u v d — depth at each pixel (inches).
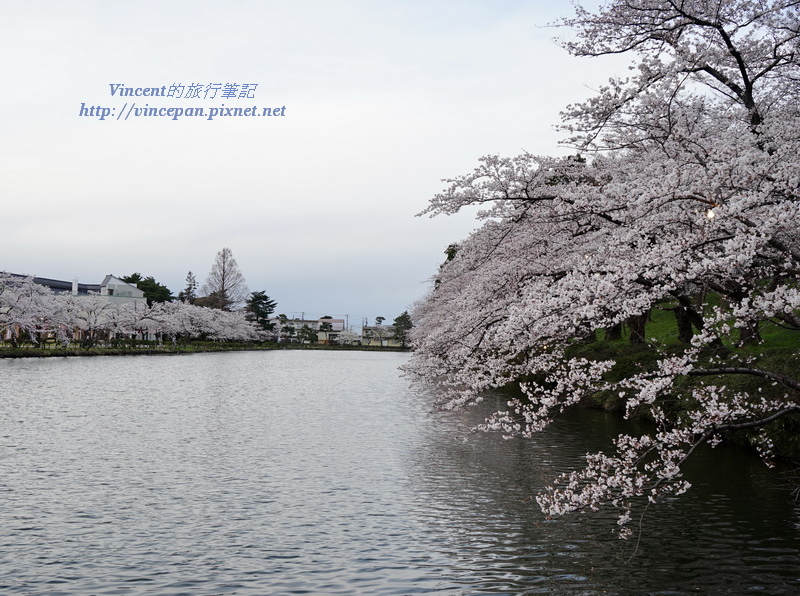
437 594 343.0
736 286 370.0
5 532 428.8
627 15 502.9
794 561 377.7
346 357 3575.3
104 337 3245.6
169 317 3469.5
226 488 545.3
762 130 439.2
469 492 534.6
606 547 406.3
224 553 398.6
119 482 558.6
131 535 427.8
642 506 481.7
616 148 520.1
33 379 1476.4
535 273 513.0
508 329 368.5
